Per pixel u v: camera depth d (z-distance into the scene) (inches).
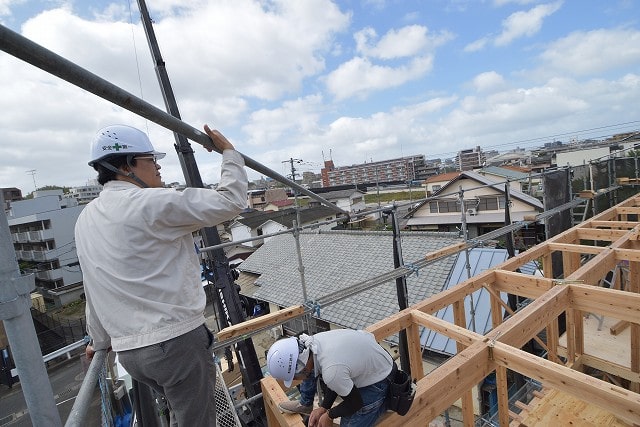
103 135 55.8
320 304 145.6
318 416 75.9
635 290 175.9
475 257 366.3
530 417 133.7
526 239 709.9
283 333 474.0
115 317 50.3
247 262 669.3
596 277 146.3
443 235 450.0
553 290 128.7
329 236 610.2
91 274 50.9
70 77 41.6
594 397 81.5
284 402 88.1
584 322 209.0
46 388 40.1
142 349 50.1
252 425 170.7
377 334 116.9
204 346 55.7
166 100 191.8
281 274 544.1
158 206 49.1
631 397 76.6
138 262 49.2
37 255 973.8
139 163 57.8
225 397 119.0
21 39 36.0
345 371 69.9
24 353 38.4
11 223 1016.2
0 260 36.8
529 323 113.1
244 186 57.7
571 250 179.9
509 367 96.9
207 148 63.2
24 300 38.7
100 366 58.5
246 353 173.9
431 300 135.8
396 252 186.5
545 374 89.6
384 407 75.9
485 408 259.1
